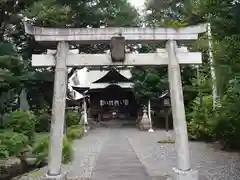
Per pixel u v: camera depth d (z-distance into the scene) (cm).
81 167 897
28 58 1602
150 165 909
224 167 857
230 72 901
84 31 676
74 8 1530
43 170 881
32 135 1176
